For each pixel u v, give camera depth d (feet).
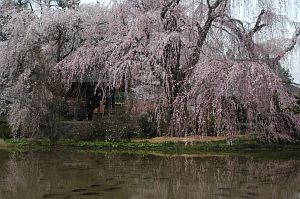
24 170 40.01
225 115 50.16
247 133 53.88
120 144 55.47
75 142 57.88
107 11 59.36
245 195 29.19
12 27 63.62
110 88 57.77
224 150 52.47
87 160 46.42
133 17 57.16
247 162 44.62
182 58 55.36
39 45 62.54
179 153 51.80
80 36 65.77
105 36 58.49
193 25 53.42
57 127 59.88
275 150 52.95
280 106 49.60
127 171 39.14
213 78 48.03
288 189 31.17
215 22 55.42
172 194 29.66
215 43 55.21
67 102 65.26
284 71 55.67
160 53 51.49
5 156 50.11
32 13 66.39
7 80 64.54
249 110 50.80
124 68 53.16
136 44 54.49
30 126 60.29
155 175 37.09
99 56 57.62
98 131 59.11
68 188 31.65
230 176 36.52
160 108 54.34
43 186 32.42
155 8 56.44
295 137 53.78
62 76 60.13
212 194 29.60
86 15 64.80
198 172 38.68
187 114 51.42
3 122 67.72
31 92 61.16
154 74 54.19
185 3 55.06
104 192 30.17
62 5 77.51
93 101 70.18
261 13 53.16
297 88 55.57
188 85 51.26
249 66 47.52
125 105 59.77
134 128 58.44
